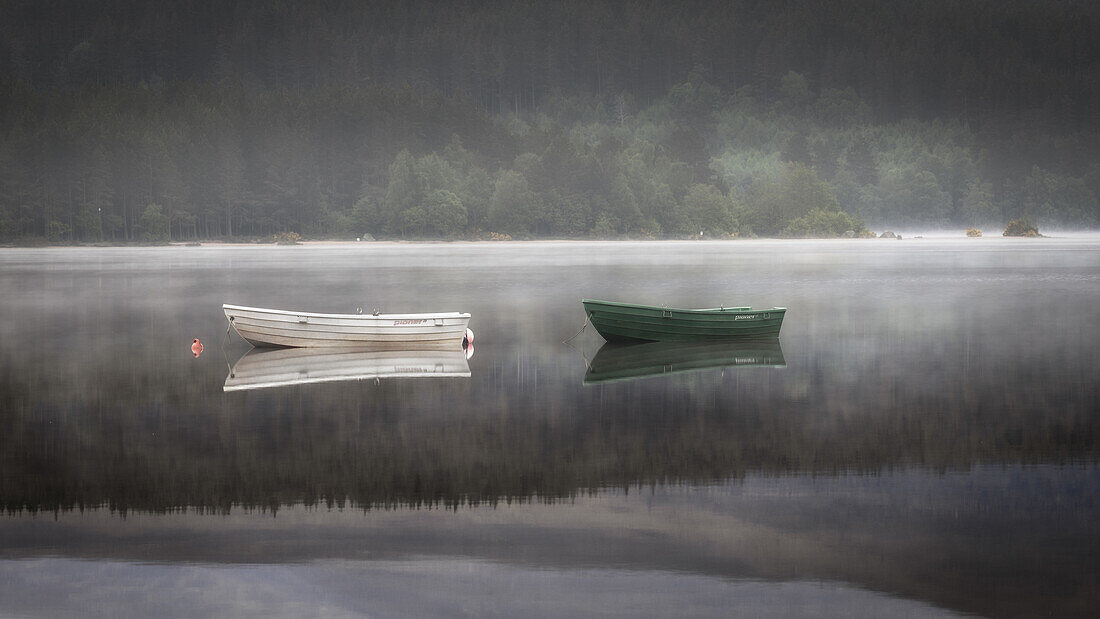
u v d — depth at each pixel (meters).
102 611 16.55
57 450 27.28
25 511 21.72
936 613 16.38
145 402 34.69
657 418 31.64
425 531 20.33
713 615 16.31
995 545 19.36
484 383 38.75
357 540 19.80
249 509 21.84
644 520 20.95
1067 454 26.56
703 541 19.64
